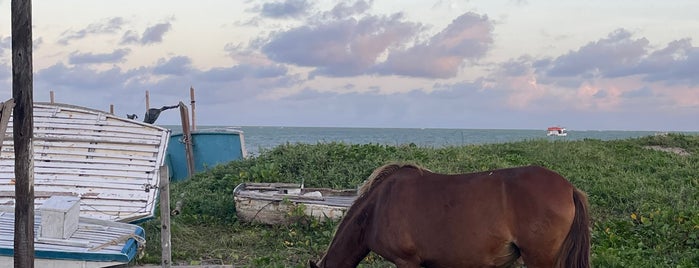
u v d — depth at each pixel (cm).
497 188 630
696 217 1034
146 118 1786
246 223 1156
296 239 1075
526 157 1680
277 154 1505
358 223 716
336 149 1500
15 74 652
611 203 1242
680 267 856
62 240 867
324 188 1260
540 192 615
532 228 612
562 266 617
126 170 1156
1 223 938
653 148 1994
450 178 661
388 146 1625
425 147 1733
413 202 664
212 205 1212
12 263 841
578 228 615
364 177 1325
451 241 641
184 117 1741
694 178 1432
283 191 1249
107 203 1086
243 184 1263
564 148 1788
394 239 672
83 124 1228
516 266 675
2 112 649
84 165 1156
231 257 1002
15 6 643
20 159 656
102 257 846
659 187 1338
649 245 996
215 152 1789
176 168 1802
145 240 980
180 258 996
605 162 1633
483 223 627
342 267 734
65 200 908
